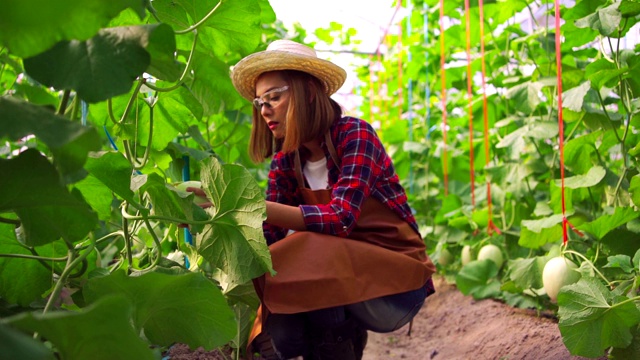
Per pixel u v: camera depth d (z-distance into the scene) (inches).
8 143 81.0
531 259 104.1
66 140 33.2
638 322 67.3
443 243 151.1
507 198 135.8
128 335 34.9
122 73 37.4
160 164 80.0
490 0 141.9
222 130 115.5
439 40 185.3
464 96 185.2
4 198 38.1
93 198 59.2
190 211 58.6
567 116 105.4
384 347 114.4
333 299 65.6
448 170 175.8
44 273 58.2
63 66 37.7
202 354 83.2
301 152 77.0
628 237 89.2
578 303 68.6
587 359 76.2
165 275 45.1
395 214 74.5
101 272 61.9
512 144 115.8
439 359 102.5
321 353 71.3
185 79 76.4
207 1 63.8
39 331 33.5
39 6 31.0
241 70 72.7
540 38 124.6
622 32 89.4
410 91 202.5
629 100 91.0
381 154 72.8
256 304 74.2
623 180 97.2
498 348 94.3
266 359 78.9
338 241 67.7
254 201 56.4
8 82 88.4
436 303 138.6
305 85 70.8
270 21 98.9
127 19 57.7
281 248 66.7
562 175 92.2
